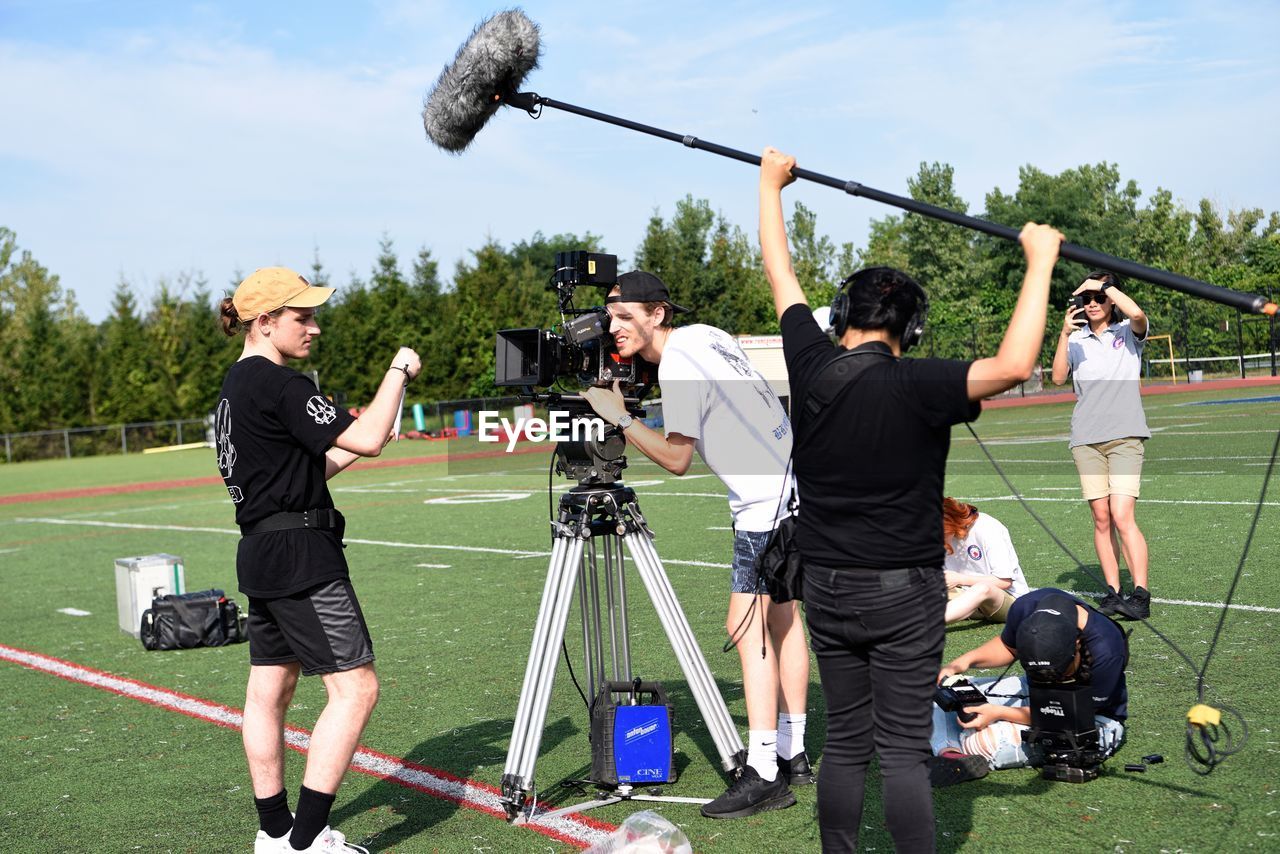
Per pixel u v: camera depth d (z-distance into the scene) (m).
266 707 3.50
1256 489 10.37
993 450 16.89
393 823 3.82
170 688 5.98
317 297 3.51
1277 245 41.38
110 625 7.89
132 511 16.95
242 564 3.39
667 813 3.76
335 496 16.97
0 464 40.59
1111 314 6.06
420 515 13.59
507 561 9.55
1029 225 2.54
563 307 3.85
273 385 3.34
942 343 39.81
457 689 5.57
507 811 3.77
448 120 3.86
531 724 3.80
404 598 8.11
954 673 4.18
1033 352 2.39
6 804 4.24
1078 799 3.59
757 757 3.72
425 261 44.88
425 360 38.75
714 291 42.88
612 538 4.33
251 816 3.98
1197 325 36.19
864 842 3.38
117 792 4.32
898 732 2.65
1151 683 4.73
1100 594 6.52
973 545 5.95
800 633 3.98
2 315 50.97
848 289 2.73
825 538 2.69
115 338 44.03
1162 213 57.22
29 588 9.77
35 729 5.31
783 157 3.06
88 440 42.22
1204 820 3.34
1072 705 3.72
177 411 44.00
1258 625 5.52
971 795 3.71
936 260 60.38
